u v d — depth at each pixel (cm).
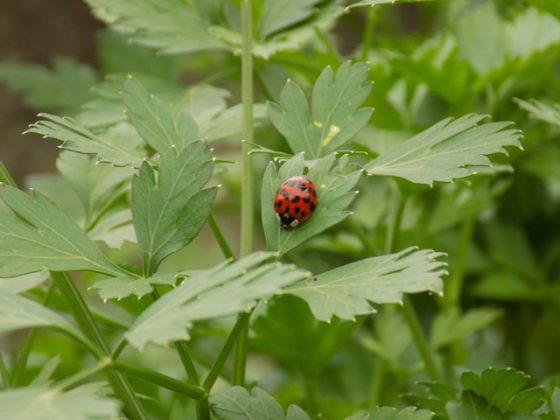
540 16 45
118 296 33
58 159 39
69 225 34
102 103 40
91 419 31
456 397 35
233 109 39
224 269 31
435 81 43
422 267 33
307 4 39
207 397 33
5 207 46
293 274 31
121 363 32
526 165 47
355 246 45
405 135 41
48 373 36
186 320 31
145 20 40
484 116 35
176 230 34
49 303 40
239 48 40
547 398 36
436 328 44
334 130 36
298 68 42
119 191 39
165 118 36
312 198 34
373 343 44
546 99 46
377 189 47
